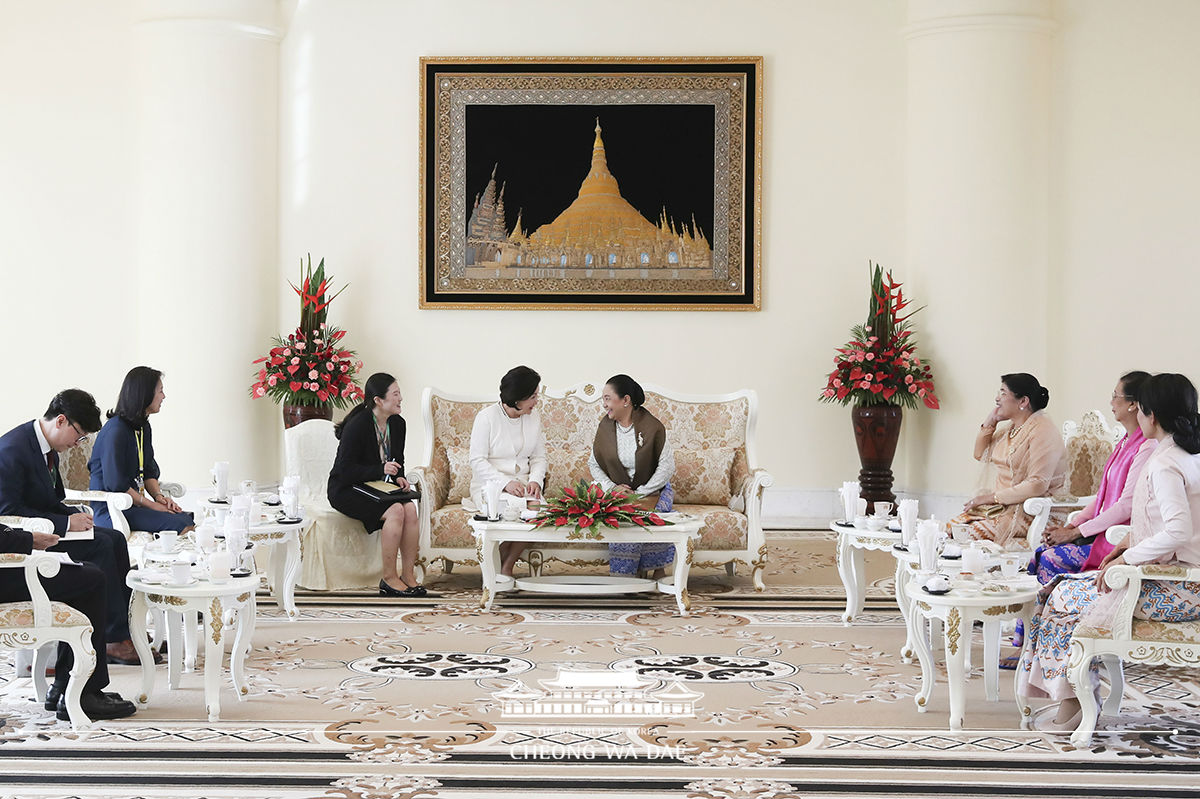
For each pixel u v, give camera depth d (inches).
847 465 372.5
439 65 367.9
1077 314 360.5
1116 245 359.9
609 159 369.1
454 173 369.7
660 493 261.1
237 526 179.8
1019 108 349.1
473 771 146.9
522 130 369.4
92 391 374.3
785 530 353.7
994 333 349.7
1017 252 349.7
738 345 371.9
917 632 173.2
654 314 371.6
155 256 359.9
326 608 244.4
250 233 364.5
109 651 196.4
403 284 373.4
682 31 368.8
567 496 239.5
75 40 370.6
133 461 221.3
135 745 155.7
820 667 198.5
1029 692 169.5
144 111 361.7
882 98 367.9
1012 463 222.1
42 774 144.4
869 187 369.1
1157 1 356.5
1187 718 170.9
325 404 356.5
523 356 372.5
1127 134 358.3
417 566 287.3
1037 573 202.1
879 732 163.6
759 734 162.2
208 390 358.9
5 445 183.9
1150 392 161.6
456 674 192.4
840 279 370.3
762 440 372.5
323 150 372.2
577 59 366.6
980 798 139.3
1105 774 147.5
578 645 213.0
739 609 245.0
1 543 157.2
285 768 147.3
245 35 362.0
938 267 355.3
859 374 345.4
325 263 374.0
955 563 184.2
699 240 369.7
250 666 196.7
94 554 191.9
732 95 366.6
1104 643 156.6
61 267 373.4
